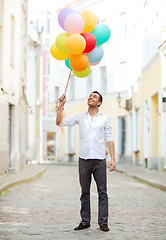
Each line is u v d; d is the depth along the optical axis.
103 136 5.67
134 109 23.58
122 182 14.07
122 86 26.38
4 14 14.38
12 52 16.52
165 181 12.62
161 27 16.77
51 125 34.28
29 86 32.78
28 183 12.97
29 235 5.33
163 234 5.48
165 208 7.95
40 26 33.66
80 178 5.65
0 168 13.85
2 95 14.01
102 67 28.39
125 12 26.03
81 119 5.67
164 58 16.42
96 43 6.14
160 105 16.88
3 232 5.49
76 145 30.80
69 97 31.52
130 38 24.61
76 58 5.87
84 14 5.95
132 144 24.97
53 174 18.28
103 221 5.62
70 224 6.08
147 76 19.84
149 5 19.56
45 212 7.27
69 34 5.97
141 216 6.96
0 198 8.93
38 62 33.38
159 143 17.06
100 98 5.67
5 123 14.66
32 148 32.78
